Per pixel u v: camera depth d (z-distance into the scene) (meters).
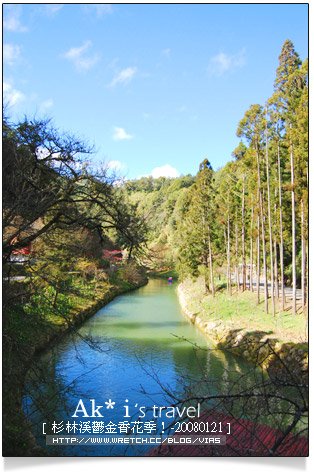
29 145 9.01
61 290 9.48
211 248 32.44
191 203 35.78
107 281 38.34
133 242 10.10
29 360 7.58
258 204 23.72
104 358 15.41
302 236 18.48
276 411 4.95
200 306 27.62
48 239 9.87
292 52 20.20
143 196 82.31
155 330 22.20
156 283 55.34
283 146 22.14
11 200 7.99
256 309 22.45
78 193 9.79
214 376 13.01
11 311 8.43
